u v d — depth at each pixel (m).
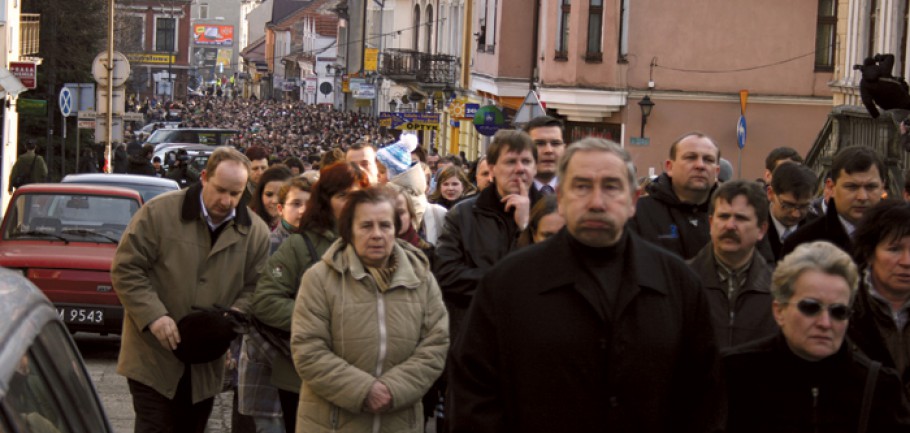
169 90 132.50
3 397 3.83
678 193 9.36
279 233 11.17
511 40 46.19
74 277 17.02
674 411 5.84
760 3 40.78
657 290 5.71
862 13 31.28
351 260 8.26
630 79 40.91
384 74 67.81
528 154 9.39
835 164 9.79
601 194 5.64
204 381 9.92
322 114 106.56
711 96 41.03
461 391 5.77
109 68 46.00
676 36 40.91
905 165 23.12
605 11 40.50
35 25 49.97
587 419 5.62
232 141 65.50
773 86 41.06
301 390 8.47
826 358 6.34
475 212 9.41
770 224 10.20
